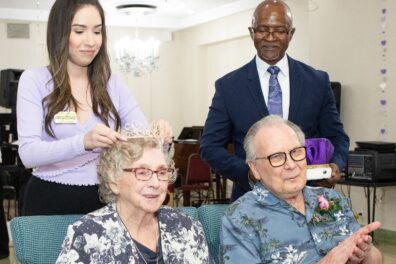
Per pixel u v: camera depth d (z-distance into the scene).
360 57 5.93
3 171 5.96
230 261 1.90
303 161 1.91
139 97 10.36
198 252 1.75
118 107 2.11
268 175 1.91
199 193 7.68
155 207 1.65
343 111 6.19
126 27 10.14
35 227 1.78
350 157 5.07
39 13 9.19
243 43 8.80
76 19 1.90
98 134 1.69
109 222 1.63
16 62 9.27
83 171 1.94
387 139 5.63
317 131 2.51
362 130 5.95
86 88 2.02
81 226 1.60
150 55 8.52
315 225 1.96
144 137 1.69
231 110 2.41
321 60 6.46
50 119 1.92
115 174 1.65
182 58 10.54
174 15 9.89
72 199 1.94
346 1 6.08
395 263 4.70
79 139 1.76
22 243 1.75
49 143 1.83
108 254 1.60
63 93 1.93
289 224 1.93
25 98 1.92
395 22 5.51
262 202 1.93
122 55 8.47
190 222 1.78
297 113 2.38
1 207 4.73
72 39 1.90
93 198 1.97
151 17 10.03
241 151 2.41
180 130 10.69
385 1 5.61
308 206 1.98
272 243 1.91
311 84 2.41
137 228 1.69
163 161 1.68
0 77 7.41
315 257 1.94
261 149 1.91
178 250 1.71
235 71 2.48
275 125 1.94
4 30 9.17
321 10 6.42
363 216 5.91
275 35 2.31
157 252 1.69
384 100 5.66
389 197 5.59
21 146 1.88
